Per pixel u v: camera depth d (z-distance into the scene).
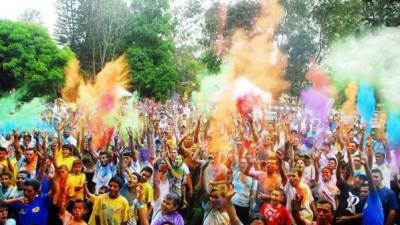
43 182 7.16
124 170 8.06
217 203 5.88
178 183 7.57
